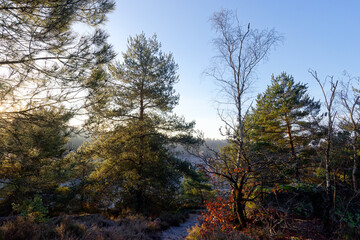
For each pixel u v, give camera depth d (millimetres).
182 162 15289
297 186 10547
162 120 15711
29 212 8742
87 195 14391
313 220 8938
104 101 7527
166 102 15828
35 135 7961
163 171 14906
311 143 14445
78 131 7809
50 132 8109
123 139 14469
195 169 15102
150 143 15172
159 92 15359
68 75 6414
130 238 8266
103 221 10367
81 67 6695
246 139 13062
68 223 8062
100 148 14117
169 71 16281
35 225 7055
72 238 6570
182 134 15555
